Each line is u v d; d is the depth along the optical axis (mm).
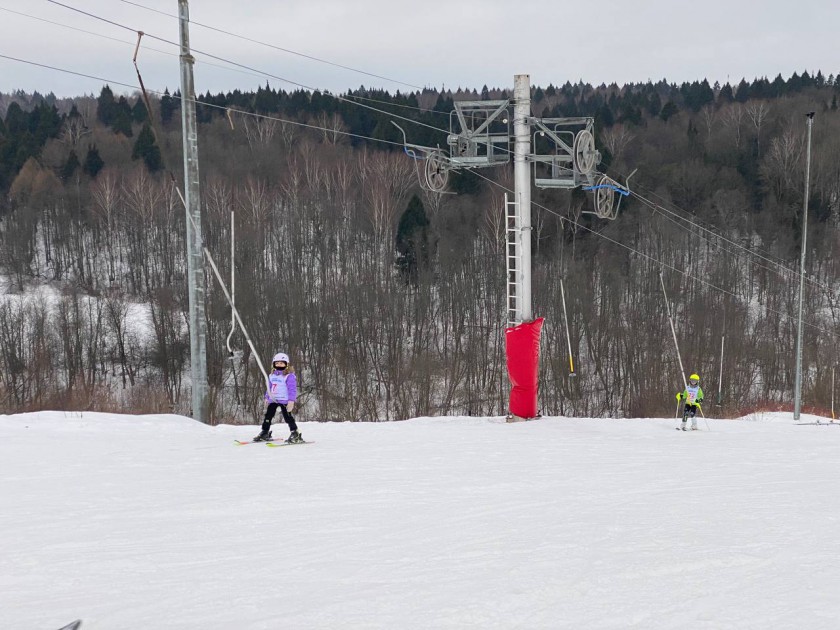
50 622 5246
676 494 9719
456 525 7980
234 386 52688
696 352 56719
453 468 11898
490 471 11617
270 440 14875
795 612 5023
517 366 21172
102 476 11000
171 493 9805
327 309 60531
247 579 6172
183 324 62281
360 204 79125
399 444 14844
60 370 56438
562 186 22125
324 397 52500
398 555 6812
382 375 58062
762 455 14086
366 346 58781
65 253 78125
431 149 22266
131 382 56250
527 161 21781
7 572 6488
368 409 52281
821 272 72438
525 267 21594
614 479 10969
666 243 70125
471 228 73500
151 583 6125
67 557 6918
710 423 21281
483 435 16562
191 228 19969
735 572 6008
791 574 5910
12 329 53781
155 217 77562
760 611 5074
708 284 61031
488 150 22516
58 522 8273
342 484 10430
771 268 69375
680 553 6594
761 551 6621
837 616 4930
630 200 75000
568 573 6066
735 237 75125
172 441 14727
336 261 72438
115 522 8281
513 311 21719
